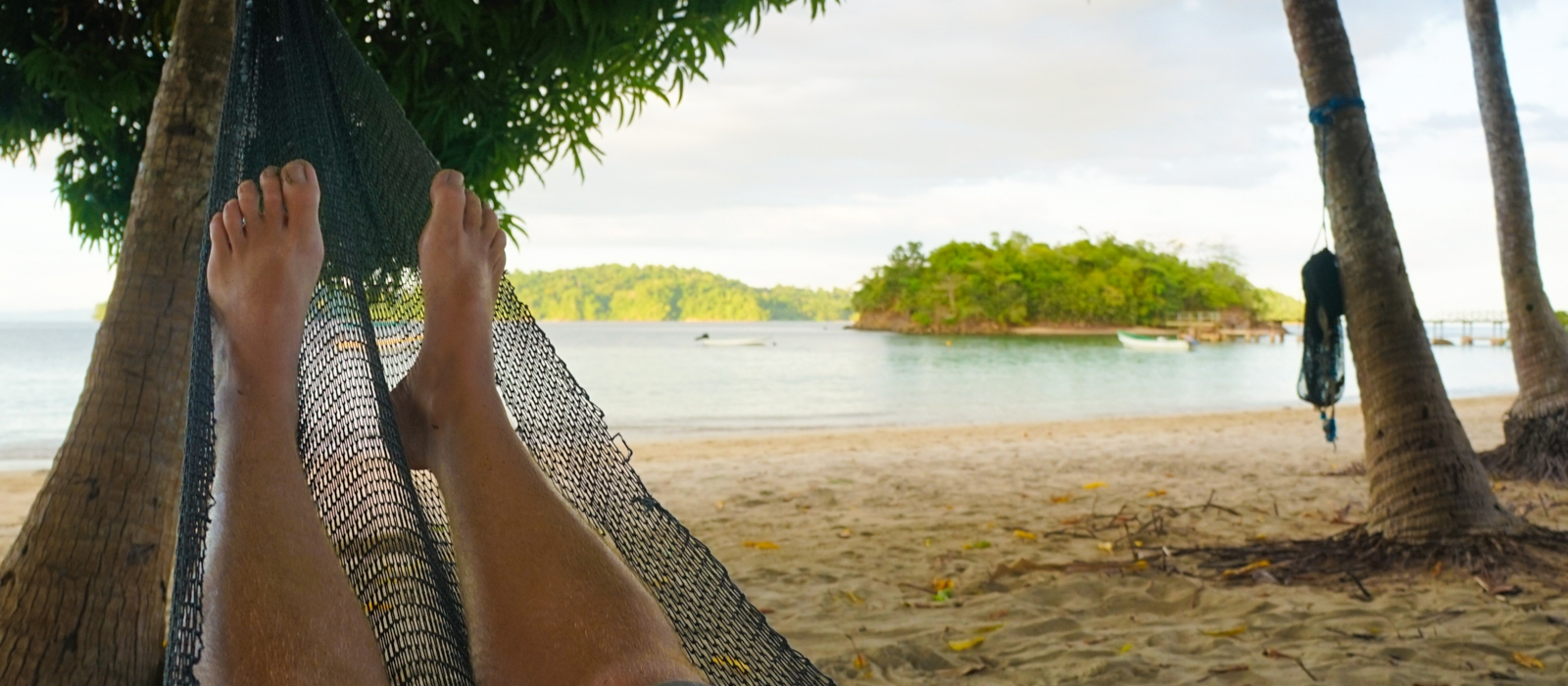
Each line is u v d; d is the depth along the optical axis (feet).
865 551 17.22
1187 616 12.55
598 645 3.64
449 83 11.12
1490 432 40.24
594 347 234.79
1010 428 50.93
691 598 4.69
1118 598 13.35
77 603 6.59
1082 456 33.01
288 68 5.51
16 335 319.68
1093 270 361.10
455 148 11.84
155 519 6.94
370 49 10.76
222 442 3.82
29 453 45.85
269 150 5.30
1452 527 14.19
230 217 4.23
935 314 359.66
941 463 31.63
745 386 106.73
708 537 19.10
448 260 4.76
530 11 10.55
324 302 4.49
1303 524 18.72
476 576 3.92
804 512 22.11
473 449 4.35
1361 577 13.73
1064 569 15.01
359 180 5.64
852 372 133.18
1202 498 22.52
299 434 3.97
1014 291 349.82
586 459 4.98
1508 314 23.59
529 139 12.00
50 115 12.44
